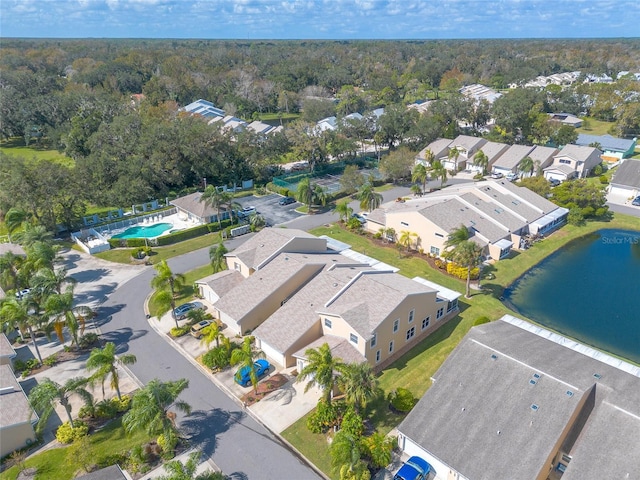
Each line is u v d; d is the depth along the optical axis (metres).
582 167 96.38
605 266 61.78
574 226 74.12
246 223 75.44
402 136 115.50
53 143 120.81
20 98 138.50
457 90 194.38
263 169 100.94
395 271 57.12
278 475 30.97
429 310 46.38
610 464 26.56
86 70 197.12
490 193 74.25
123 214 80.94
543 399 30.59
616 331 47.88
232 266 55.03
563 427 28.62
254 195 91.62
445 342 45.06
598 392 31.42
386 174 95.19
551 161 101.31
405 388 38.59
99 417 35.91
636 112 125.81
